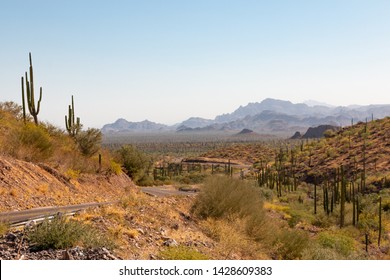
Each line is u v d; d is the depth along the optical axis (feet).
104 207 44.96
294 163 411.34
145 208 50.80
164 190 118.93
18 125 76.84
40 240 28.84
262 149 642.22
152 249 35.42
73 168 77.56
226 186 63.05
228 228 53.52
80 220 36.58
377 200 209.56
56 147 78.38
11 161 58.65
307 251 62.23
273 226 65.62
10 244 28.66
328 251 68.69
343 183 163.94
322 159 397.80
